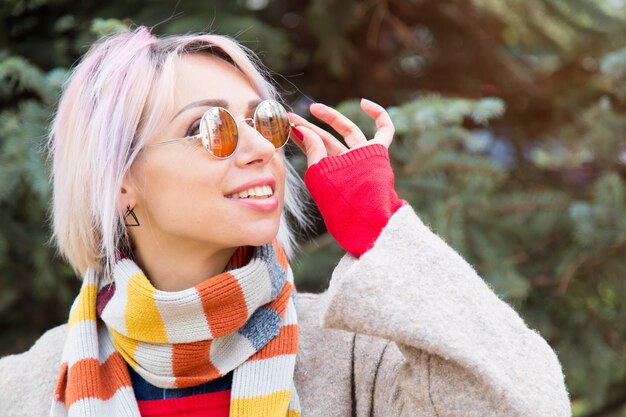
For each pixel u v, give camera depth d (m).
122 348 1.24
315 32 2.53
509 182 2.72
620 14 2.55
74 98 1.25
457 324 1.11
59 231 1.30
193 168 1.15
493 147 2.93
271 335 1.22
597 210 2.26
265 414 1.17
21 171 2.11
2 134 2.14
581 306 2.51
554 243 2.47
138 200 1.21
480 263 2.31
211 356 1.21
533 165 2.84
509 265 2.30
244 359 1.20
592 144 2.42
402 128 2.15
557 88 2.81
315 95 2.83
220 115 1.14
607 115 2.39
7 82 2.25
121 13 2.48
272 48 2.35
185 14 2.38
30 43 2.51
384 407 1.22
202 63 1.21
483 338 1.11
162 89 1.15
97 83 1.20
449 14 2.79
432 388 1.12
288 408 1.21
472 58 2.90
